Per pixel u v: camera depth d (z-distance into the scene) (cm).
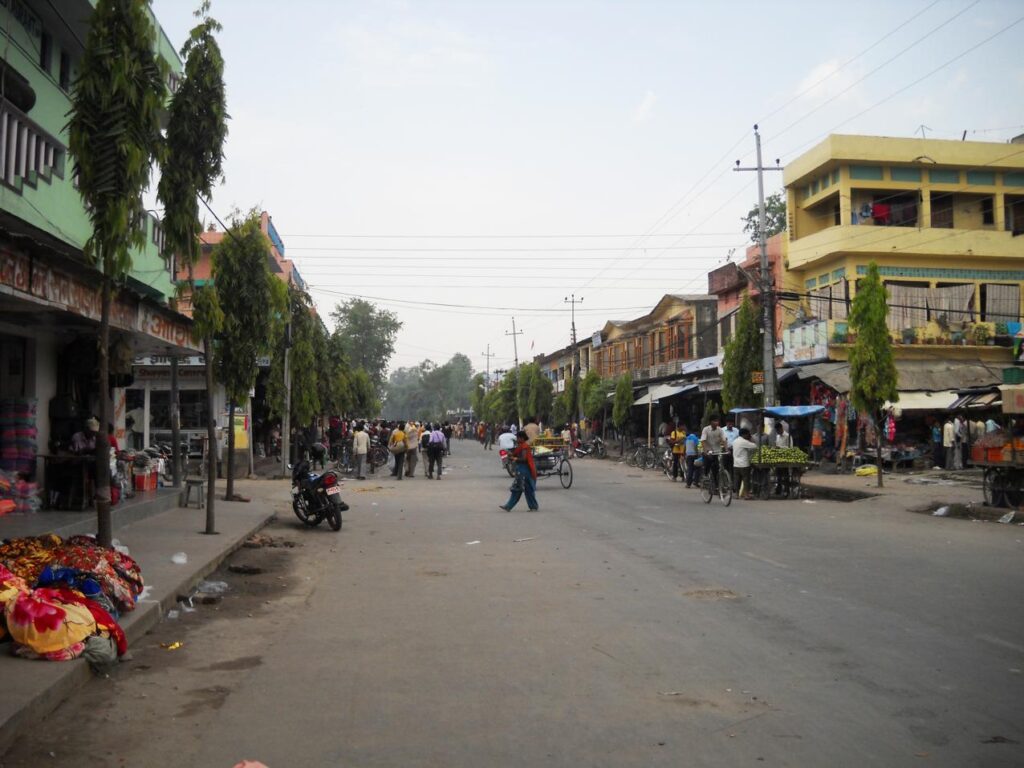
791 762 432
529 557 1157
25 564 707
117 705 531
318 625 763
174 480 1783
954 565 1052
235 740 469
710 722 494
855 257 3250
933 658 629
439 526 1542
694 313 4731
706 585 931
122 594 723
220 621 782
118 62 773
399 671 608
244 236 1513
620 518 1633
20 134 1190
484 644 684
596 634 713
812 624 742
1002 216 3378
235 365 1502
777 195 4888
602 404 5141
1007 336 3250
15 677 534
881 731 477
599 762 434
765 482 2080
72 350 1481
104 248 784
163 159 845
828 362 3169
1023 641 677
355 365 8900
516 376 7231
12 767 428
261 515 1582
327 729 487
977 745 455
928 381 3058
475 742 464
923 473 2645
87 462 1299
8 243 880
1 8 1202
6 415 1362
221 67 1146
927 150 3294
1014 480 1639
